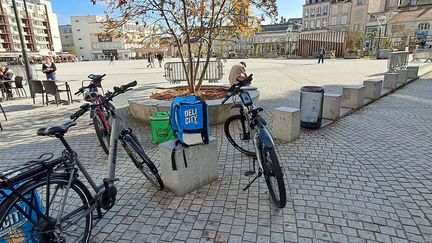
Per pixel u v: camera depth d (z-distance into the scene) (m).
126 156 4.48
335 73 16.02
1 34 78.12
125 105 8.48
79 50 97.69
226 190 3.36
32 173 1.98
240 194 3.26
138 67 29.16
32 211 2.08
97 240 2.55
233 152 4.57
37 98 10.63
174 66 10.14
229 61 32.62
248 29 7.20
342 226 2.65
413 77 12.25
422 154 4.26
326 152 4.44
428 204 2.97
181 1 6.55
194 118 3.08
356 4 60.00
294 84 12.19
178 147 3.13
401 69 11.62
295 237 2.52
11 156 4.77
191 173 3.29
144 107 6.07
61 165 2.20
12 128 6.53
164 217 2.87
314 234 2.55
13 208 2.01
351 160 4.12
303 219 2.77
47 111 8.21
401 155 4.25
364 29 58.84
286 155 4.36
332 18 66.56
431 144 4.67
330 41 37.09
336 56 36.66
